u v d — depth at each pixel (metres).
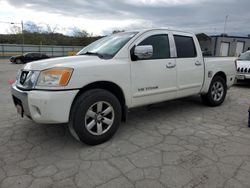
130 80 3.33
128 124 3.96
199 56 4.45
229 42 33.66
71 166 2.56
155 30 3.79
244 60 8.47
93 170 2.48
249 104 5.42
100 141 3.11
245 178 2.31
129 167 2.53
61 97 2.68
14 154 2.85
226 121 4.12
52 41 56.25
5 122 4.01
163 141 3.23
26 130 3.64
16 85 3.16
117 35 3.94
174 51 3.97
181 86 4.12
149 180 2.29
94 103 2.94
